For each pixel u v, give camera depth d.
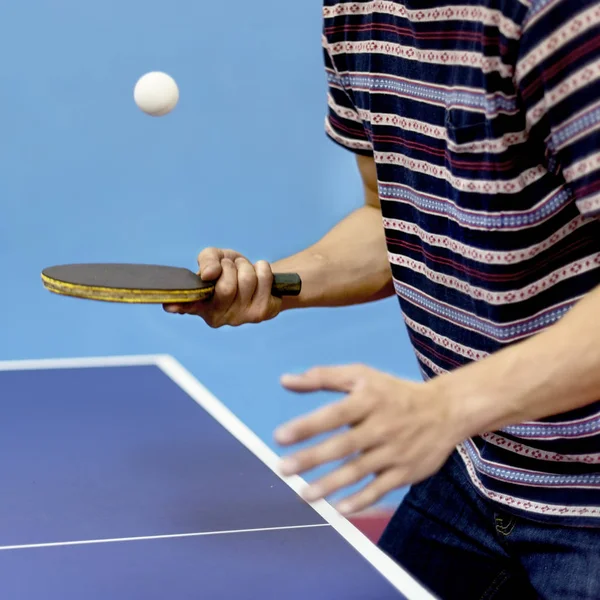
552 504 1.44
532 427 1.39
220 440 1.74
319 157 3.74
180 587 1.17
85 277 1.48
